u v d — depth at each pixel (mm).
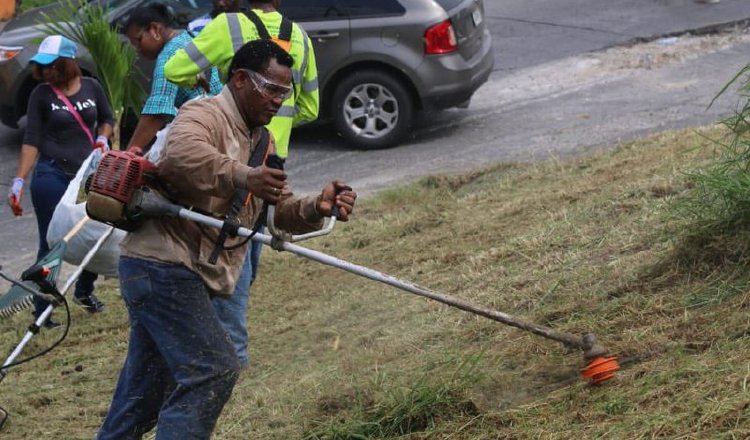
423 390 11250
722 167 13672
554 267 14367
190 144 9641
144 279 9984
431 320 14062
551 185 19047
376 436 11156
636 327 11742
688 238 12789
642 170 17797
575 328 12180
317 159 25391
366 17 25156
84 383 14969
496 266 15352
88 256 13938
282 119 14430
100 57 20719
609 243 14570
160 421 9938
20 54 26453
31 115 16797
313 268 18078
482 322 13273
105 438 10906
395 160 24734
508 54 32656
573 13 36594
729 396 9445
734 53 30938
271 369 14047
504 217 17766
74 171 16922
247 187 9531
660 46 32219
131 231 10062
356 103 25703
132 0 25844
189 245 10125
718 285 11922
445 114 27984
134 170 9844
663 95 27422
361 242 18719
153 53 16109
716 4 36094
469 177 21312
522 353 12070
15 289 12547
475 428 10617
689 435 9109
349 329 14844
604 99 27625
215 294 10391
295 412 12328
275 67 10109
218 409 10000
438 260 16578
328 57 25281
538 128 25766
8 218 23078
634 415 9773
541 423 10289
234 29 14117
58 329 17109
